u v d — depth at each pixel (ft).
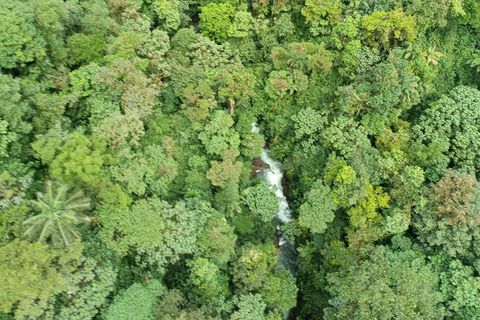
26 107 78.64
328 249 102.58
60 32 90.43
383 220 99.30
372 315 85.35
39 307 65.41
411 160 102.78
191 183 100.63
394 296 84.79
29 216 71.77
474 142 98.07
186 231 86.43
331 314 93.15
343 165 102.37
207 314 81.20
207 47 113.91
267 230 109.40
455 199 90.94
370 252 94.68
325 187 101.30
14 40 78.13
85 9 101.40
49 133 79.30
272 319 87.20
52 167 74.79
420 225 96.63
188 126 108.58
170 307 78.48
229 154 102.68
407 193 98.58
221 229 88.63
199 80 108.27
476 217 89.15
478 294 85.71
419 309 86.99
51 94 87.40
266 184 110.63
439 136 103.30
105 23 97.66
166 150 101.65
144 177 95.96
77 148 76.18
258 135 113.80
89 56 91.56
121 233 82.23
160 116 105.19
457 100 104.94
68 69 90.43
